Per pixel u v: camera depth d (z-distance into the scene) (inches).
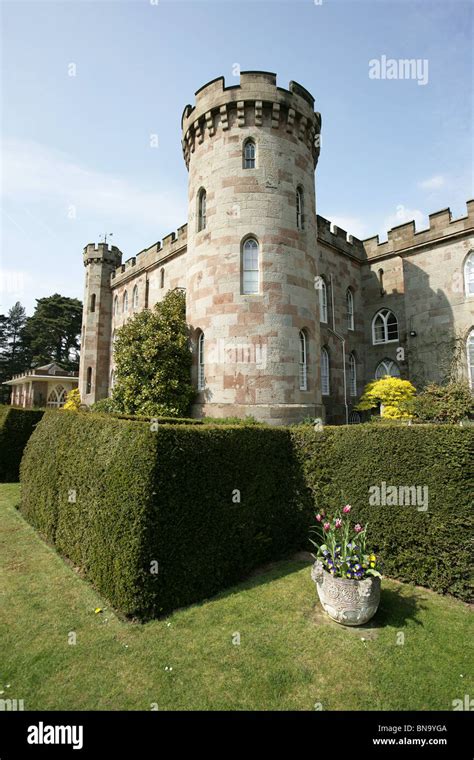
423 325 706.2
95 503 224.4
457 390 544.4
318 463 264.8
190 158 506.6
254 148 450.9
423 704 131.5
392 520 224.2
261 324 420.5
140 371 496.1
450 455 207.5
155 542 186.2
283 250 439.2
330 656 154.1
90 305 1113.4
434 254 703.1
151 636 167.5
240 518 233.0
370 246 817.5
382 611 186.7
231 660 151.9
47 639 165.2
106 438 232.1
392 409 592.7
